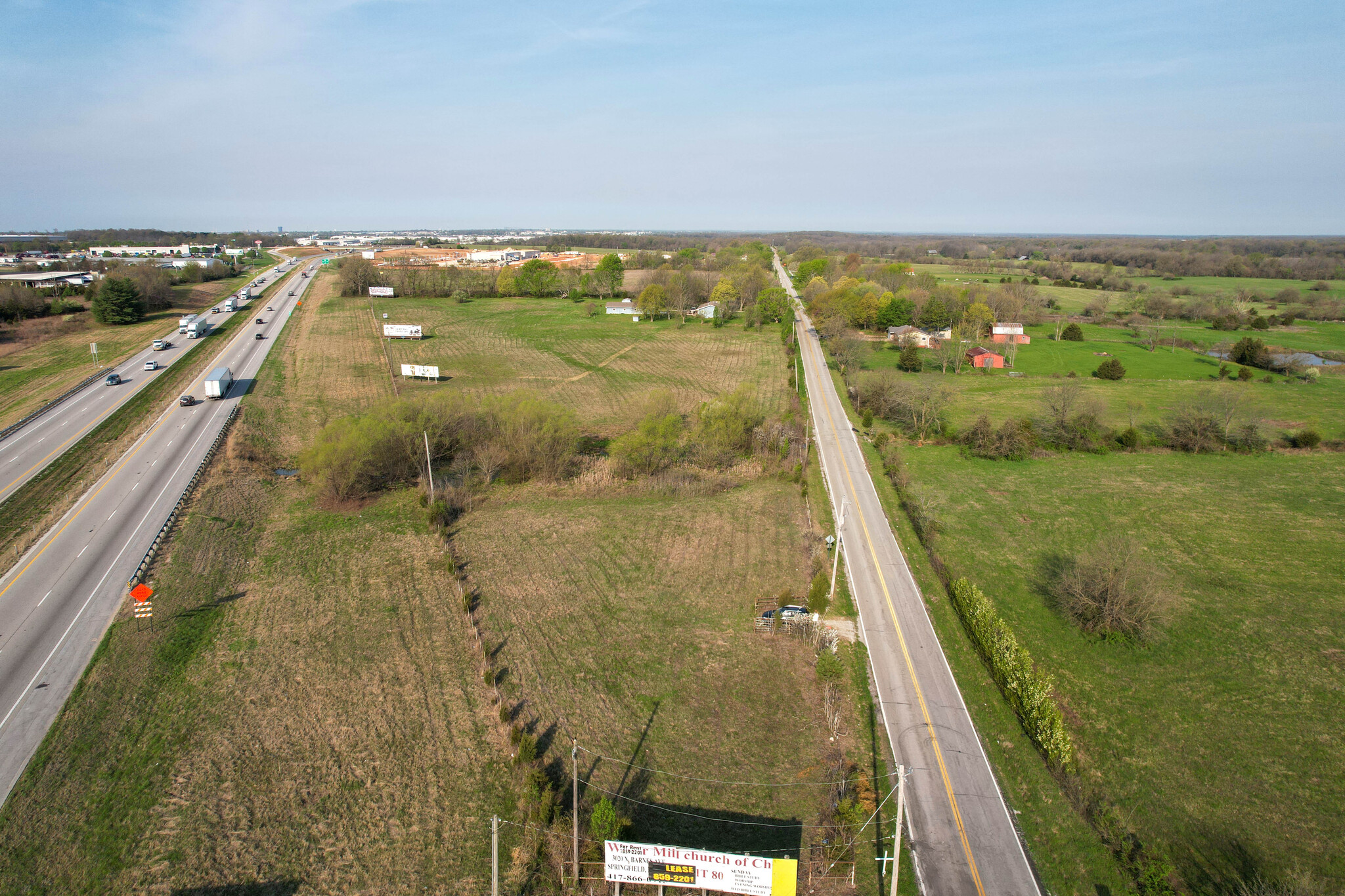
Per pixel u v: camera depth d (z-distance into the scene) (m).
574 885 28.62
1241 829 32.38
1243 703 40.84
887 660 44.31
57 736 35.75
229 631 45.59
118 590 49.06
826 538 60.84
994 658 42.47
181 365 112.75
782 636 46.44
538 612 48.97
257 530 60.66
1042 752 36.56
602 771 35.00
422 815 32.00
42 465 70.50
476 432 76.94
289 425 88.62
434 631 46.25
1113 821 32.34
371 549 57.84
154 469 70.31
